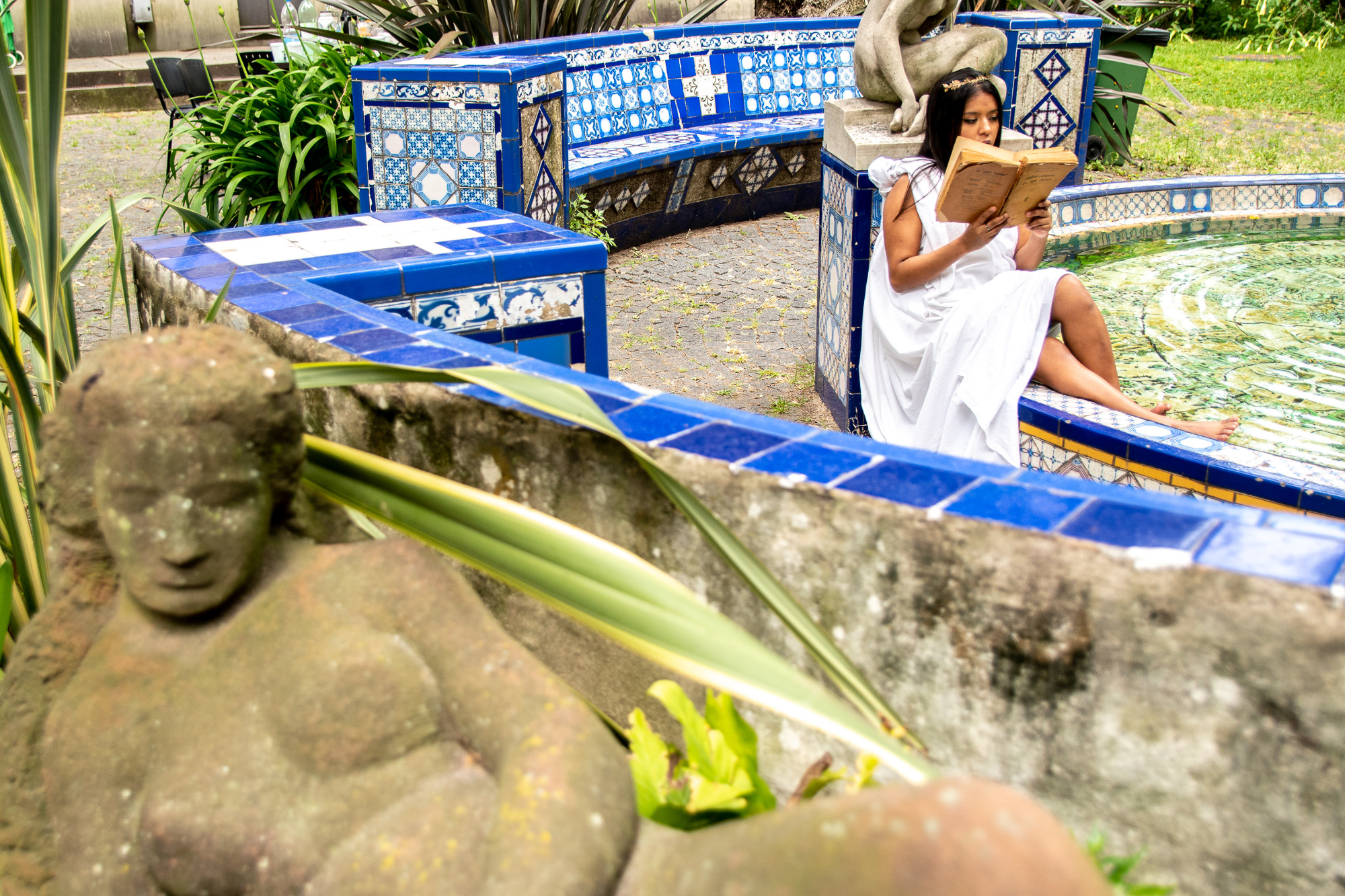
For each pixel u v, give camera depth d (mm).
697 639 1354
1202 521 1377
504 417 1832
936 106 3648
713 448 1662
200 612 1286
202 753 1252
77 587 1397
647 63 8008
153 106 12266
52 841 1401
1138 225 6328
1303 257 5754
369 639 1261
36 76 2141
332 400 2109
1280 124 11562
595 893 1067
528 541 1475
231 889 1221
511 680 1221
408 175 5195
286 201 6152
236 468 1262
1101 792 1386
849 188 4258
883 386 3957
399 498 1572
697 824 1452
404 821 1186
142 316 3160
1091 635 1345
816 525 1533
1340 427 3680
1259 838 1283
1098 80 9078
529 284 3088
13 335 2199
